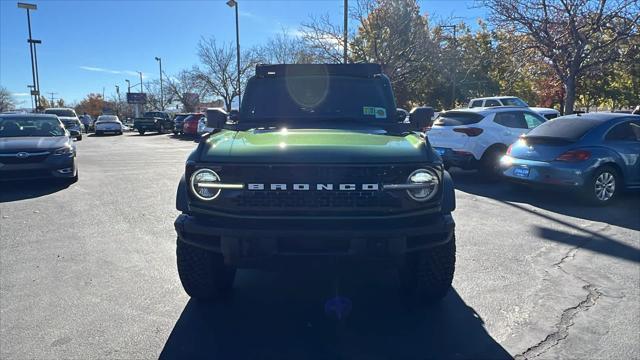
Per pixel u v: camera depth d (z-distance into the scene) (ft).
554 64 54.70
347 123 15.46
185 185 11.90
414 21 79.87
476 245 18.75
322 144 11.29
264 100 16.42
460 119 35.24
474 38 85.61
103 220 23.07
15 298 13.84
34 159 30.63
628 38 52.29
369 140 11.97
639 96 88.12
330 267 11.03
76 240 19.67
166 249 18.48
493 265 16.47
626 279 15.19
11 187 32.48
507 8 53.47
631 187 26.50
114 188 32.19
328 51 82.17
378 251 10.61
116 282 15.10
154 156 55.67
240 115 16.37
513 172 27.99
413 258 12.86
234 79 135.74
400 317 12.70
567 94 54.24
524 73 65.72
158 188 32.24
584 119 27.04
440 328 12.07
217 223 10.94
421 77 88.07
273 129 13.97
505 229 21.17
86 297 13.94
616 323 12.21
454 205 11.76
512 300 13.65
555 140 26.37
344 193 10.67
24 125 34.99
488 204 26.55
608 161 25.67
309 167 10.64
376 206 10.74
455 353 10.89
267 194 10.73
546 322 12.30
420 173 10.91
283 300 13.80
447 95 98.68
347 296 14.07
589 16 51.78
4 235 20.39
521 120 35.42
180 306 13.41
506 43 59.52
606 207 25.67
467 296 13.96
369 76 16.72
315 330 12.01
